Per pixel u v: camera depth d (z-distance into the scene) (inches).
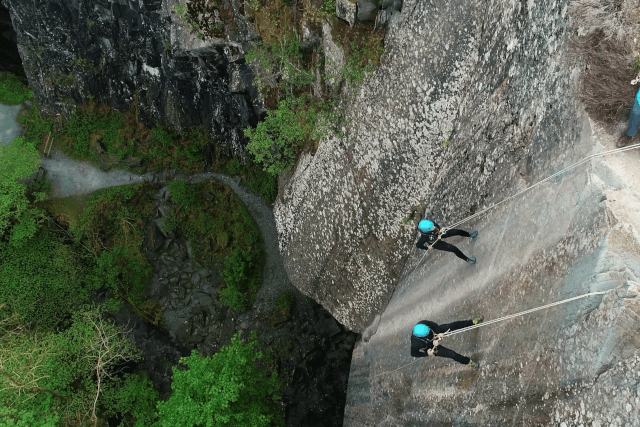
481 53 352.5
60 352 724.0
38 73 930.1
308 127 557.3
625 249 213.6
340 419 799.1
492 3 334.6
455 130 393.4
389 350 515.2
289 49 543.8
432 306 408.5
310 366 839.1
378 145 483.8
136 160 952.3
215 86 816.3
